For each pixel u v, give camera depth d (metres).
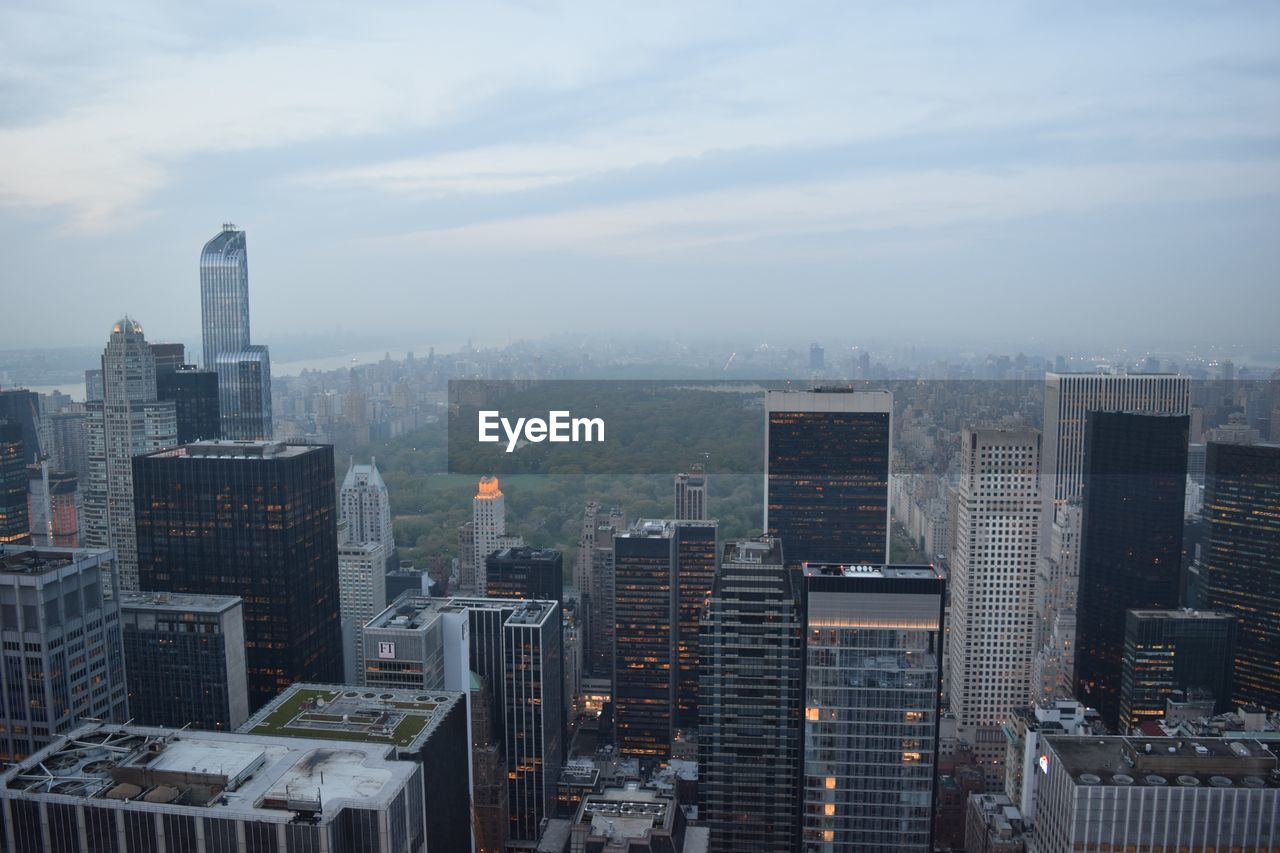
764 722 171.50
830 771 160.38
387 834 92.38
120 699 156.50
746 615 169.62
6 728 142.25
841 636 157.00
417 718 136.25
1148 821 126.12
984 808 193.00
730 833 173.75
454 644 193.50
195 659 192.75
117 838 91.25
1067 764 132.38
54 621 141.25
